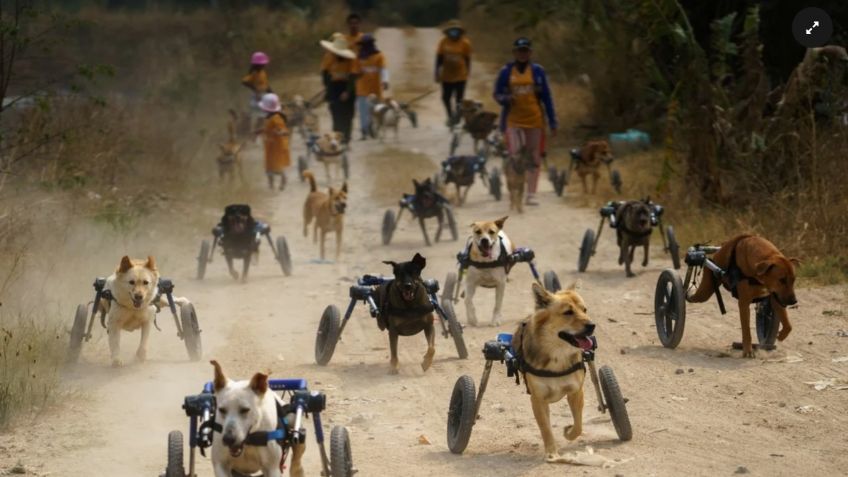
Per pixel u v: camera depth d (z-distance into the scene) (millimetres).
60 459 9297
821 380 11141
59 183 19578
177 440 7391
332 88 33656
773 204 18547
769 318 12562
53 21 21188
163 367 12383
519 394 11219
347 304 15898
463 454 9344
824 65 19516
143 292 11953
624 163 28266
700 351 12633
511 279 17328
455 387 9500
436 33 63625
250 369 12336
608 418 10250
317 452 9539
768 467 8648
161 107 32062
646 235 16719
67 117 22438
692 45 20984
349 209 24922
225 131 33344
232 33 54781
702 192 20969
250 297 16438
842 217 17234
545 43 46312
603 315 14617
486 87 46281
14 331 12578
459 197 24688
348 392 11414
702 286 12727
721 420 10070
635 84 32469
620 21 31422
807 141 19344
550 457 8922
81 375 11984
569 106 37969
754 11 21156
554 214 23000
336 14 64375
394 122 35188
